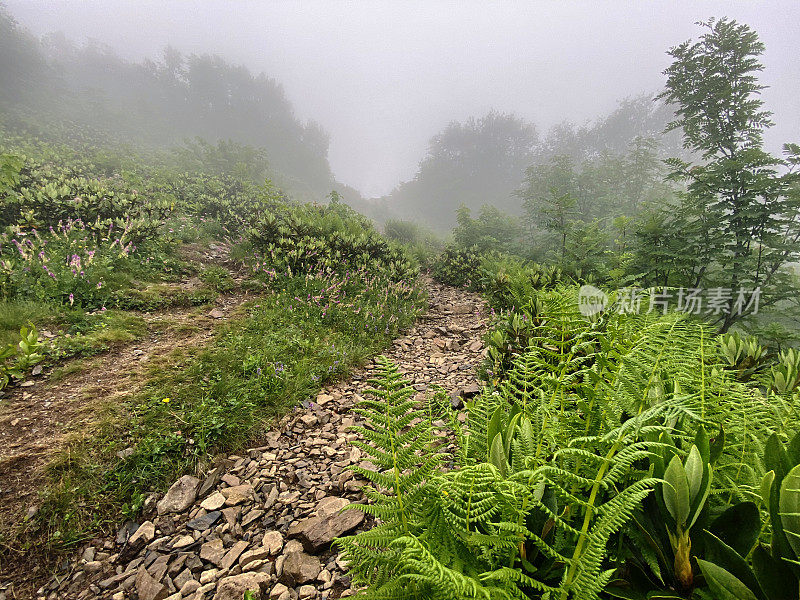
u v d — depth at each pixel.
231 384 3.59
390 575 1.09
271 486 2.64
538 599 0.96
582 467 1.10
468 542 0.93
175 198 11.55
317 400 3.79
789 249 4.55
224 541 2.20
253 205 13.23
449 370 4.62
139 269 6.25
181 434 2.95
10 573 1.96
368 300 6.88
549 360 1.61
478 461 1.35
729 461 1.27
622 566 1.01
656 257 5.57
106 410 3.09
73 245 5.92
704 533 0.92
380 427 1.25
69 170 11.96
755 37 5.23
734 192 5.14
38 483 2.40
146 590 1.90
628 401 1.16
